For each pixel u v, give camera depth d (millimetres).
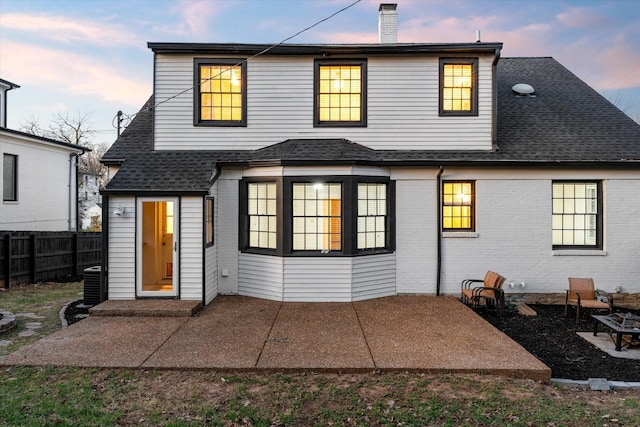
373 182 9172
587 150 9469
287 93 9891
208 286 8625
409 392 4535
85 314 8070
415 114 9852
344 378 4918
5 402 4133
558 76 12711
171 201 8266
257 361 5254
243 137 9891
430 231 9500
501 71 13055
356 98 9953
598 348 6391
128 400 4266
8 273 11094
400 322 7211
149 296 8250
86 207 32625
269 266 8984
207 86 9930
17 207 14172
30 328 7176
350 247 8812
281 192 8781
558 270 9438
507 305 8875
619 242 9430
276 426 3783
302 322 7172
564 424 3902
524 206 9445
